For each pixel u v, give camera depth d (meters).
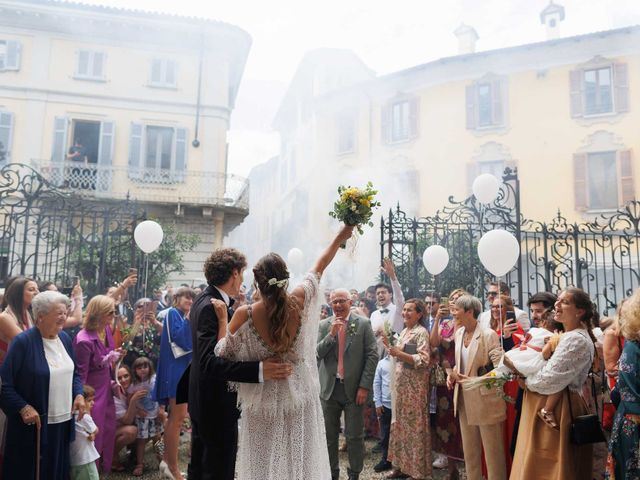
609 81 15.77
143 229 5.49
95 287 8.27
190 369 2.77
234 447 2.52
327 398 4.24
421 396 4.29
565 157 15.91
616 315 3.22
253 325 2.33
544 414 3.10
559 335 3.26
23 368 3.19
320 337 4.46
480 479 3.87
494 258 4.06
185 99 16.88
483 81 17.25
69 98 16.06
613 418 3.02
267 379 2.25
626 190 15.06
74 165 15.45
